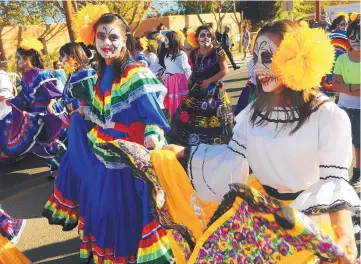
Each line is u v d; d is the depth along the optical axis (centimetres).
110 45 305
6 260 312
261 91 218
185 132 577
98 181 317
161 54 746
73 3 1614
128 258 313
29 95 571
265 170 223
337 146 200
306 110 204
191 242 243
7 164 661
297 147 207
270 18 3512
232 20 3181
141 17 2055
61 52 420
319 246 177
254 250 206
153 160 247
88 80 367
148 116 303
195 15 2911
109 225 312
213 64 558
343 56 432
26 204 509
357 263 194
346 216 191
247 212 203
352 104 443
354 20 420
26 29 2106
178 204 247
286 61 191
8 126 591
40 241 411
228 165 235
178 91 726
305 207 194
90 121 344
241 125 235
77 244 402
